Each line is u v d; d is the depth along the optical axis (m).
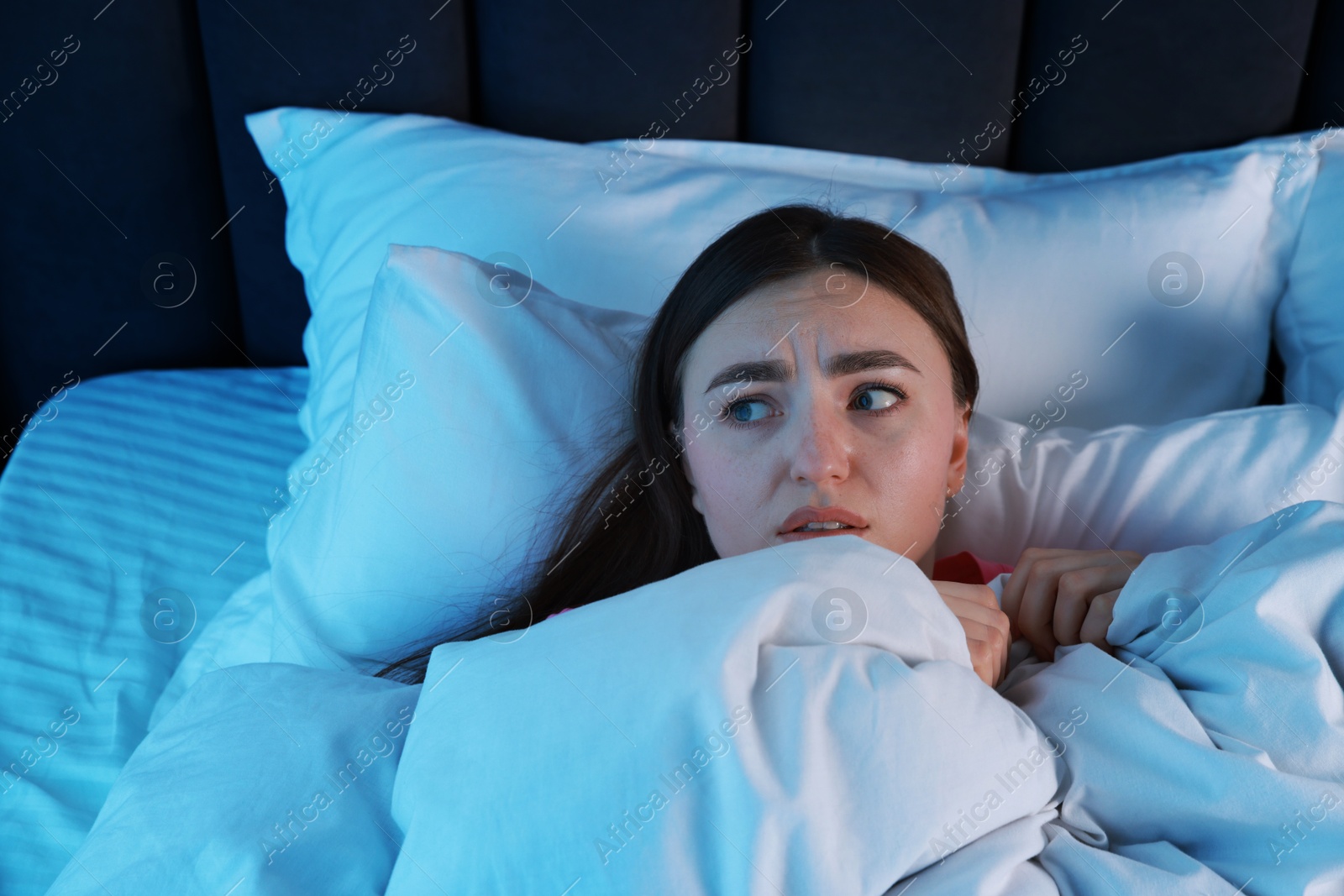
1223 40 1.29
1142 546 1.05
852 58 1.37
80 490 1.29
